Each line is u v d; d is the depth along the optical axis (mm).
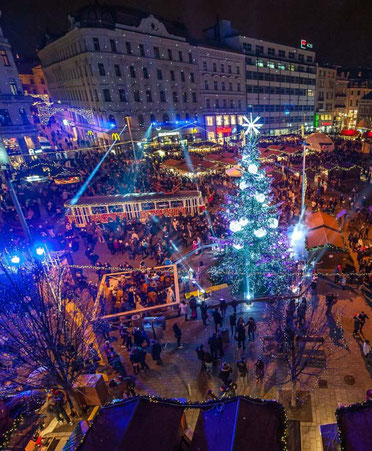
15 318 8602
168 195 25781
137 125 54875
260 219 14758
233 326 13383
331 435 7957
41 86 77188
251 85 70938
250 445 5559
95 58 48906
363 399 9516
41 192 31266
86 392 9773
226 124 68688
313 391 9898
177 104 59625
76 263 20156
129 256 20531
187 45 58156
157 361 11898
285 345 9812
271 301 14562
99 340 13484
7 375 8656
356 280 15344
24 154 45812
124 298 15844
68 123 64812
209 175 36469
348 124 98750
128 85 52688
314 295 14875
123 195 26875
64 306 9328
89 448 5965
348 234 20953
